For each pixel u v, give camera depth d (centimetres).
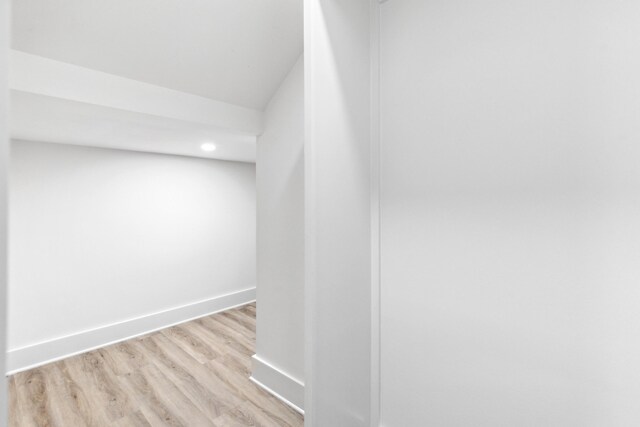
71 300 272
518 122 89
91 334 279
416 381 113
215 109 185
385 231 120
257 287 218
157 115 164
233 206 396
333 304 103
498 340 95
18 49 128
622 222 75
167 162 335
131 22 132
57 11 121
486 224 96
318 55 95
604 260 78
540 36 85
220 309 378
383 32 118
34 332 253
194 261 359
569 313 83
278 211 199
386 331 120
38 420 186
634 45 73
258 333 220
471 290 99
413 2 110
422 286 110
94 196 286
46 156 260
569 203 82
